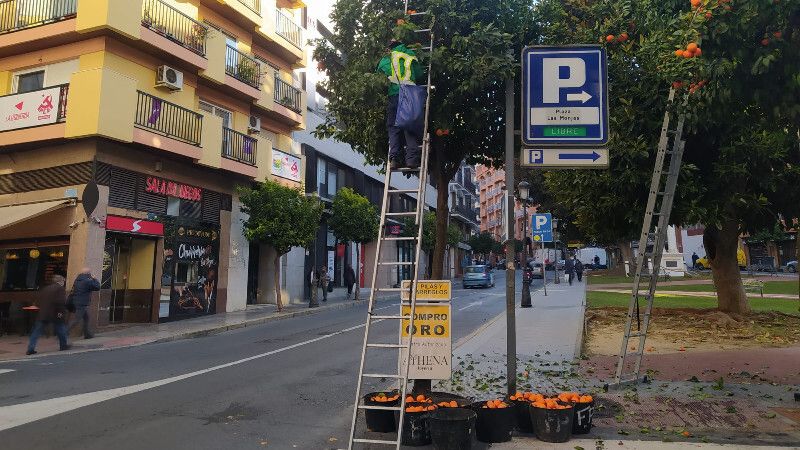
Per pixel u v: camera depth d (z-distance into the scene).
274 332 14.55
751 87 5.80
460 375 8.07
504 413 5.11
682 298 19.59
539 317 15.05
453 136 7.01
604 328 12.91
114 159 15.46
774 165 11.86
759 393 6.64
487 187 111.38
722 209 11.94
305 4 25.55
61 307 12.01
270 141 21.56
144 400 7.01
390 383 8.04
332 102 7.61
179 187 17.86
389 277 34.47
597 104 6.04
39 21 15.90
